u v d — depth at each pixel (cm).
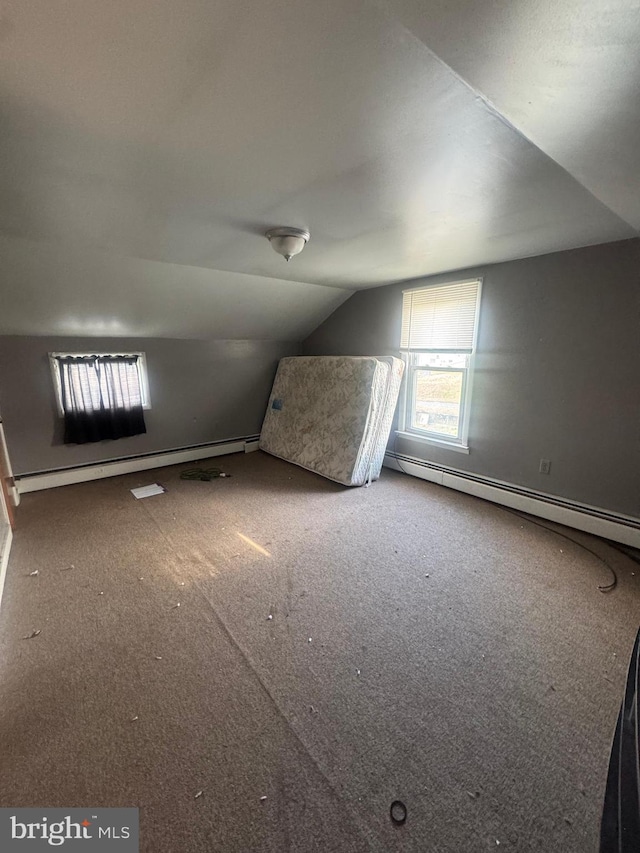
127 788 129
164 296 371
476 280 346
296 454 472
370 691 166
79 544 288
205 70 98
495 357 343
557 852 112
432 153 142
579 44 81
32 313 338
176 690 167
